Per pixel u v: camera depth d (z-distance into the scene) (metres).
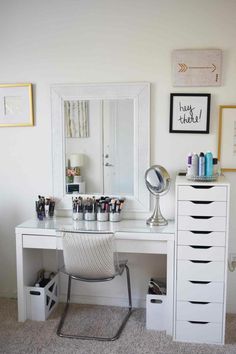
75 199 2.74
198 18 2.55
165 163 2.69
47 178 2.86
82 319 2.63
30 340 2.36
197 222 2.28
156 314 2.47
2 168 2.91
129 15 2.62
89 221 2.68
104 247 2.23
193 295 2.34
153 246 2.39
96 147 2.75
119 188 2.75
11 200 2.93
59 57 2.74
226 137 2.59
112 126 2.71
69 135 2.78
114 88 2.67
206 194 2.25
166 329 2.45
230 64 2.54
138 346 2.30
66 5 2.69
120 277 2.83
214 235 2.28
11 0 2.74
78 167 2.79
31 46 2.76
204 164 2.29
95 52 2.69
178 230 2.30
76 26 2.69
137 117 2.66
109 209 2.68
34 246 2.53
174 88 2.62
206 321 2.35
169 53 2.60
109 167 2.75
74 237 2.25
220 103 2.58
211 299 2.33
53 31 2.72
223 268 2.30
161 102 2.64
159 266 2.78
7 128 2.87
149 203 2.72
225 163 2.62
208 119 2.59
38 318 2.61
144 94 2.63
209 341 2.35
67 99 2.74
